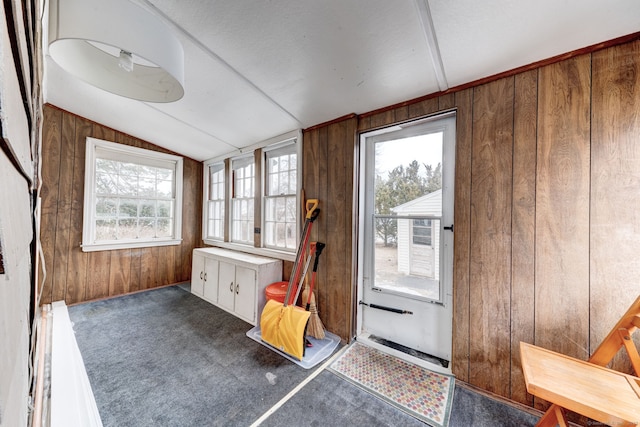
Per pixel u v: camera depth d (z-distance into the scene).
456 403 1.56
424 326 2.05
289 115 2.41
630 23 1.19
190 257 4.14
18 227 0.35
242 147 3.43
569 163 1.40
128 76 1.36
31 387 1.01
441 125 1.97
